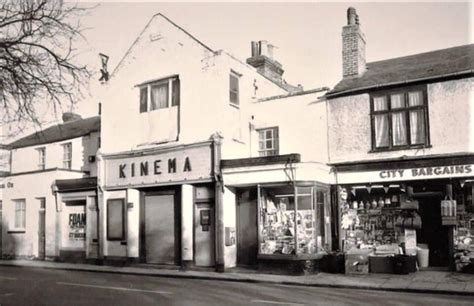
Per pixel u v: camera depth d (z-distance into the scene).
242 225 17.47
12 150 27.14
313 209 15.34
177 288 12.66
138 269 17.92
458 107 14.44
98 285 13.46
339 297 10.87
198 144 17.67
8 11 7.69
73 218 22.05
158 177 18.72
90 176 22.62
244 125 18.48
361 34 17.77
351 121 16.12
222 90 17.61
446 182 14.39
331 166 16.23
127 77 20.20
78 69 8.20
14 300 10.80
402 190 15.10
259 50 22.14
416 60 17.42
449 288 11.73
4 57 7.66
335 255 15.15
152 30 19.58
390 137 15.39
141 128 19.61
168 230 18.62
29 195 23.64
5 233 24.42
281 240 15.77
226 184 16.88
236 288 12.62
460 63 15.16
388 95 15.56
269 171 16.00
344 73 17.48
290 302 10.15
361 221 15.91
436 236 15.05
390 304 9.82
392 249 15.21
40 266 20.00
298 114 17.28
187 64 18.44
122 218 19.69
